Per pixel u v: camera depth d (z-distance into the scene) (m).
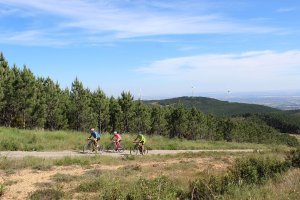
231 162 24.17
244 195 9.76
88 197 13.06
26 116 44.59
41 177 16.88
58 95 50.44
